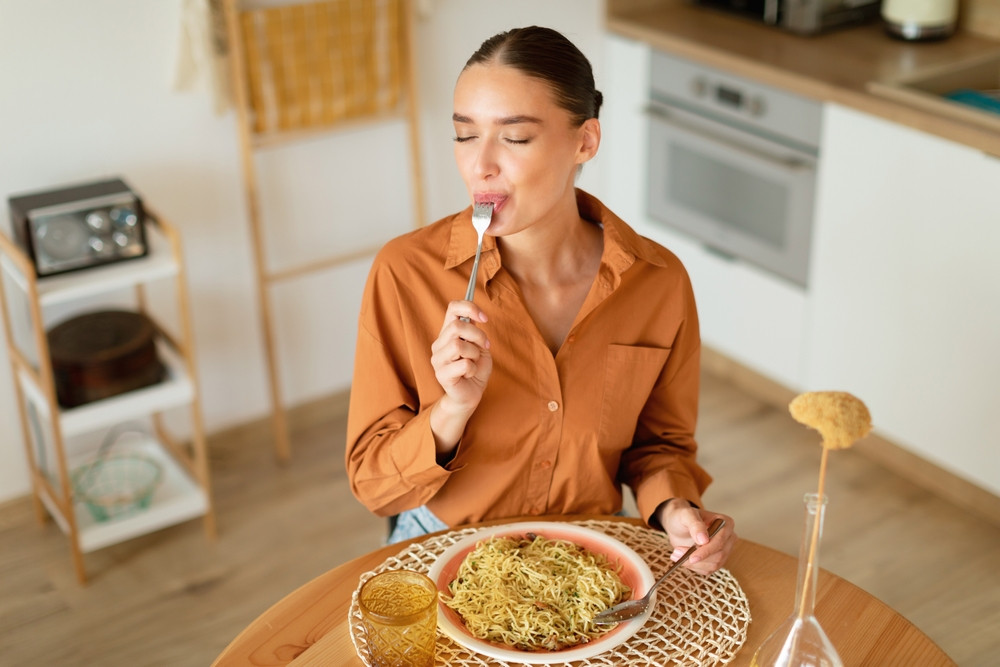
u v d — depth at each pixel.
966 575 2.53
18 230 2.36
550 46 1.28
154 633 2.39
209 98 2.73
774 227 3.02
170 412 2.96
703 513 1.39
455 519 1.49
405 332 1.44
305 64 2.78
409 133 3.02
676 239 3.39
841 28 3.18
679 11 3.41
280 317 3.06
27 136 2.54
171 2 2.60
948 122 2.48
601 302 1.41
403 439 1.36
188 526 2.75
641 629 1.25
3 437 2.71
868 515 2.75
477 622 1.22
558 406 1.44
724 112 3.07
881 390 2.87
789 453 3.00
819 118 2.79
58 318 2.71
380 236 3.18
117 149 2.66
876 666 1.20
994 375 2.57
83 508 2.67
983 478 2.67
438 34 3.07
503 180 1.29
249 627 1.26
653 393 1.56
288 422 3.16
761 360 3.21
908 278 2.69
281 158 2.90
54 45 2.49
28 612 2.46
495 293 1.41
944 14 3.01
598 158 3.59
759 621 1.27
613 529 1.43
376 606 1.18
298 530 2.73
